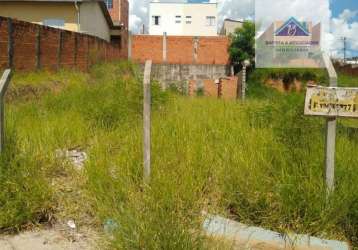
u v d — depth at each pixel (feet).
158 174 13.57
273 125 18.56
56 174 17.02
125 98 27.78
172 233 10.35
